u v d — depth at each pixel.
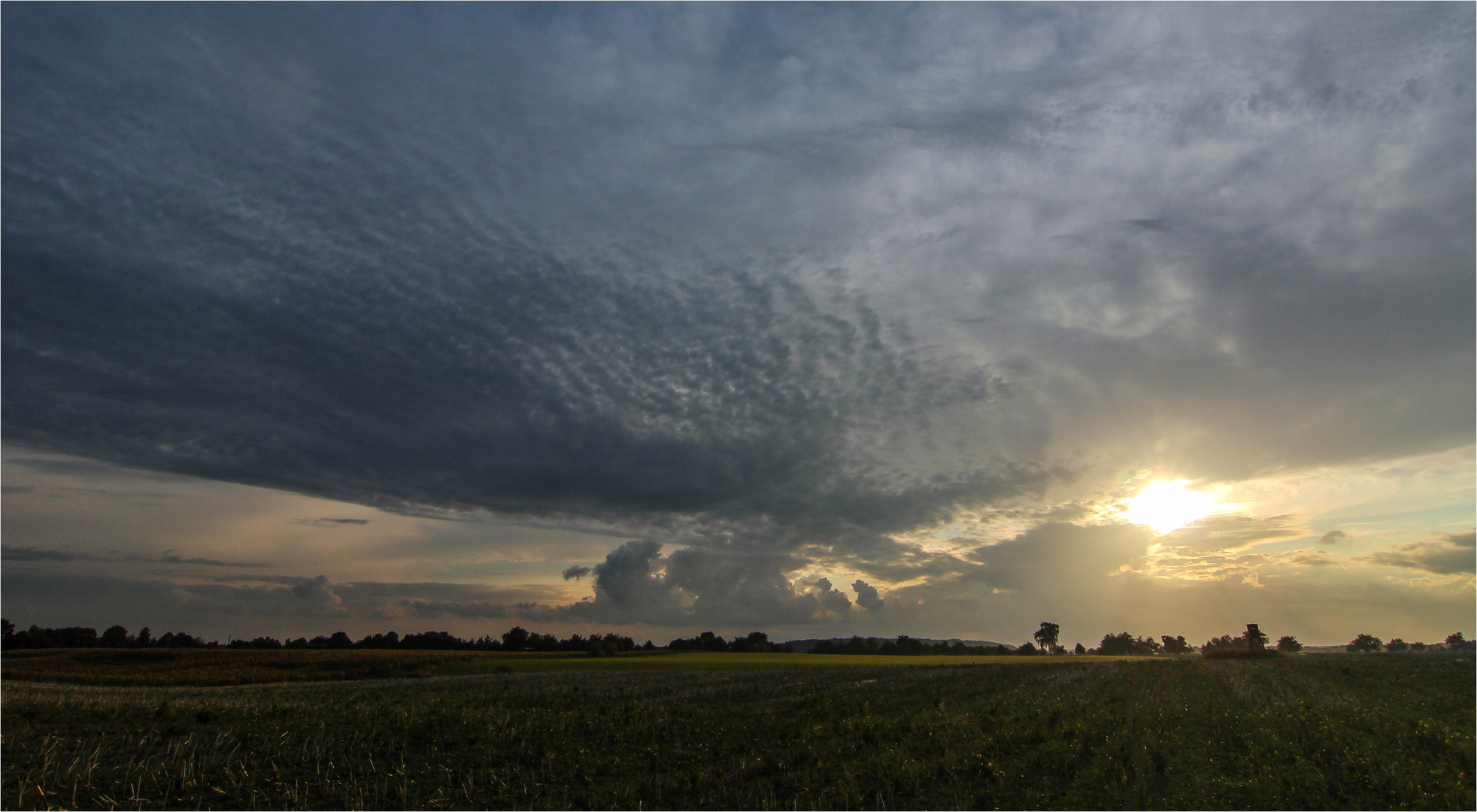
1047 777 15.72
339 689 41.78
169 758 18.19
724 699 33.09
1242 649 57.91
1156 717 22.33
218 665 69.50
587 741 21.80
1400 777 14.11
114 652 83.81
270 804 15.34
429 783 17.20
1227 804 13.34
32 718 22.20
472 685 43.91
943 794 15.02
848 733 22.12
